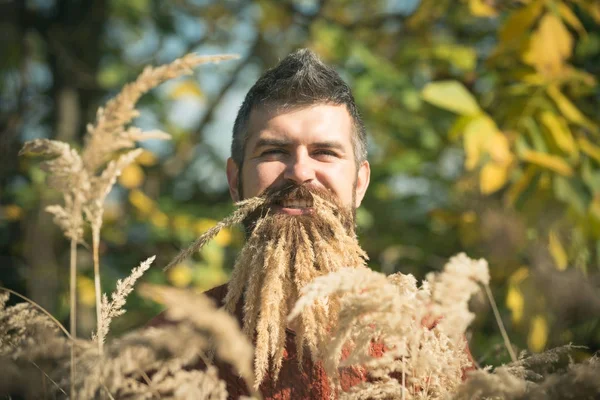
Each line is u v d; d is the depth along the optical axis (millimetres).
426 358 1250
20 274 4926
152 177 5461
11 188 4816
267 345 1373
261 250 1500
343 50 4512
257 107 1763
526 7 3082
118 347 1040
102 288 4449
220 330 926
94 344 1155
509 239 3287
